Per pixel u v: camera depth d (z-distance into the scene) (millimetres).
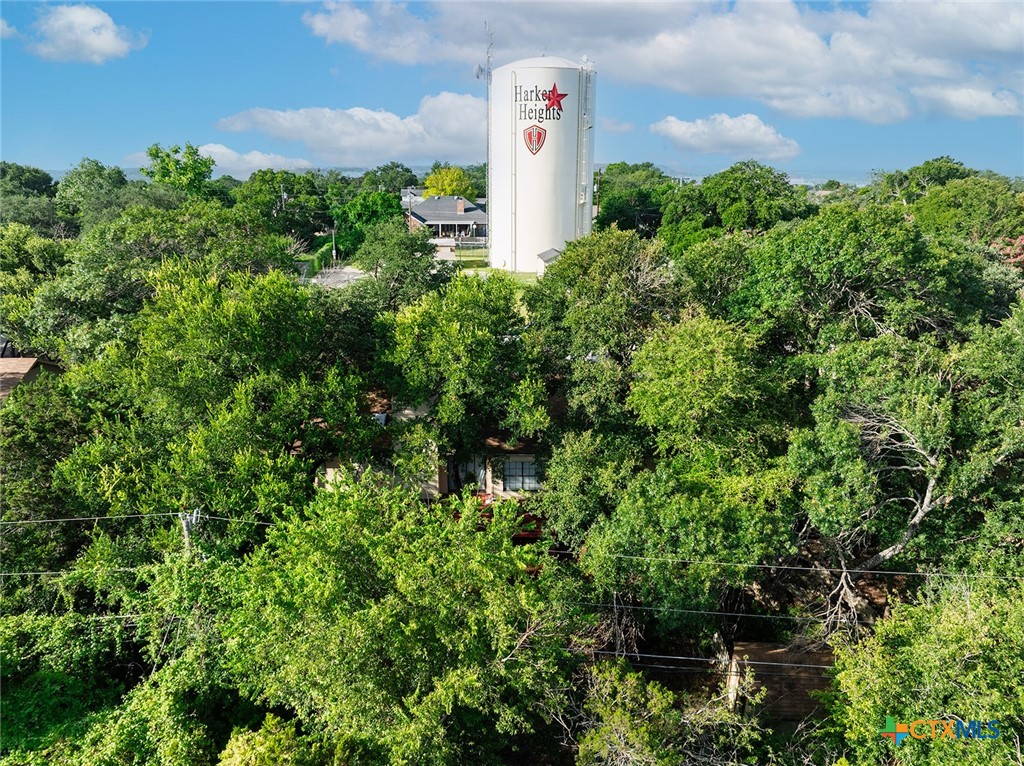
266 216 85688
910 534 21672
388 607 15156
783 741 18672
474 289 28422
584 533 23344
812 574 24656
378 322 29672
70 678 17531
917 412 20625
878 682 14367
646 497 21375
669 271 31281
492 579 15648
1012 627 13984
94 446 22344
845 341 28141
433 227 116438
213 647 17703
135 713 15945
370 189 154125
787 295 29703
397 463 24422
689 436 24625
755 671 20969
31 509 21531
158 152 84688
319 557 15977
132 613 19000
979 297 33688
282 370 26391
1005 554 20125
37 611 20062
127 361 26688
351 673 14742
